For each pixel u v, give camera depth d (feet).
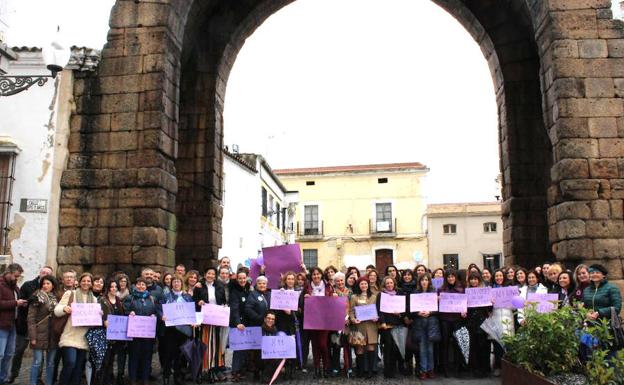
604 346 25.53
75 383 28.76
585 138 39.86
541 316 24.72
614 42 40.98
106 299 30.14
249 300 32.45
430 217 150.10
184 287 32.94
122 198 42.93
